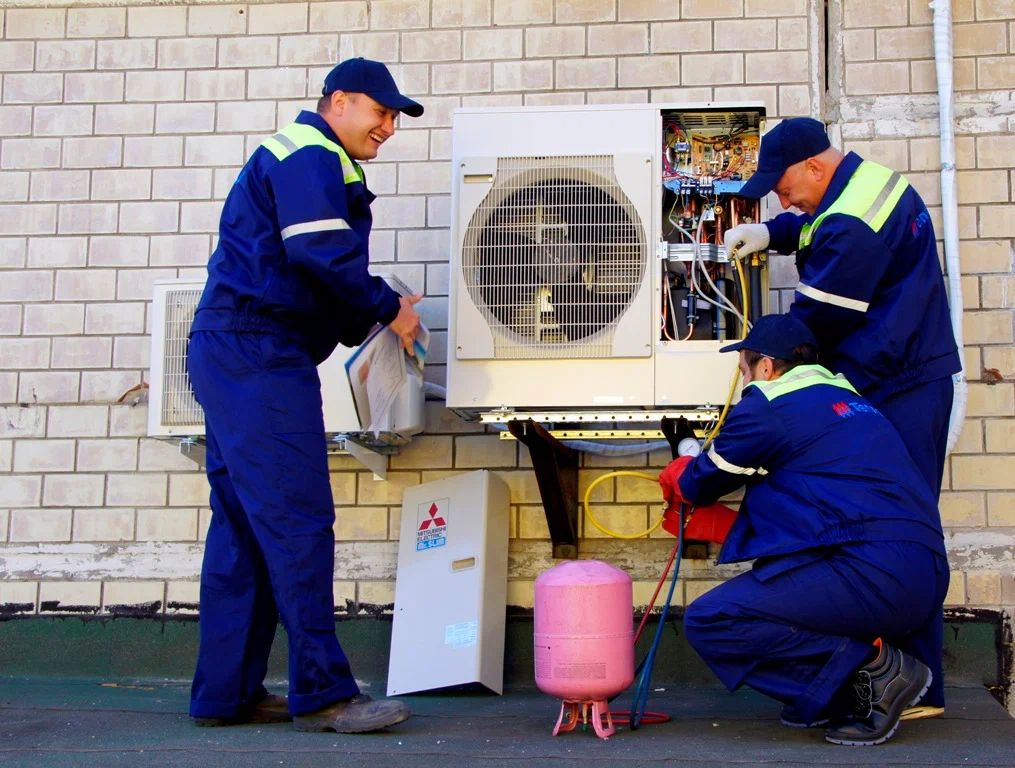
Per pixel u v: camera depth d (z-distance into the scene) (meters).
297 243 3.35
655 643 3.64
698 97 4.79
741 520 3.50
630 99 4.82
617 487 4.63
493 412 4.12
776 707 4.05
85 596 4.80
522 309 4.10
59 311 4.97
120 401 4.90
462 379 4.10
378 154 4.90
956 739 3.36
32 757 3.19
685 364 4.03
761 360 3.56
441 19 4.94
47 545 4.85
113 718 3.81
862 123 4.70
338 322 3.62
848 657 3.26
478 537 4.36
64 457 4.89
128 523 4.84
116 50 5.05
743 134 4.24
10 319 4.98
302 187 3.38
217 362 3.42
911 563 3.24
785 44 4.77
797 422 3.38
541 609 3.45
